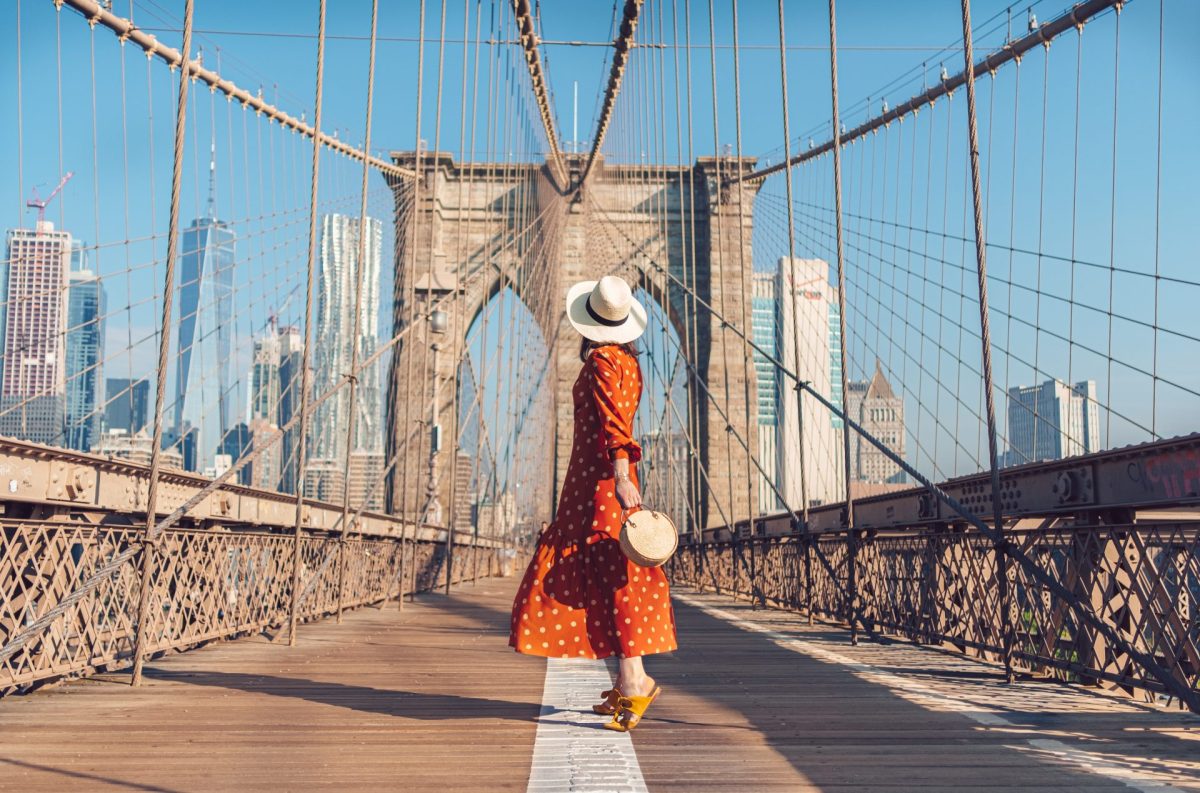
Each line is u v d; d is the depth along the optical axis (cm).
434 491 1919
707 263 3788
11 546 389
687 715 375
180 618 562
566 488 354
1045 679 491
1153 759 296
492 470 2384
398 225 2588
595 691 436
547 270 3397
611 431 329
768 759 295
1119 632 433
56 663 425
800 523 920
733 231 3688
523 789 257
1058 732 341
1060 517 543
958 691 448
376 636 731
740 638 756
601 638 339
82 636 449
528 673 501
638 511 326
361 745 312
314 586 877
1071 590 474
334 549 878
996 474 496
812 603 923
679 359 2570
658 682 477
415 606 1185
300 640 688
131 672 489
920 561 692
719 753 303
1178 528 390
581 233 3866
